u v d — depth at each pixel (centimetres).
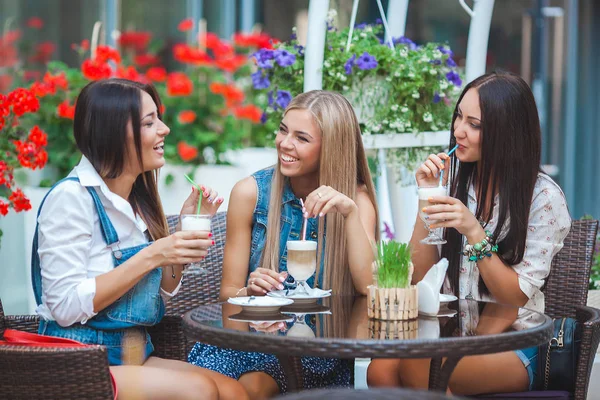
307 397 106
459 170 318
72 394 235
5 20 667
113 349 279
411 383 274
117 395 255
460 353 218
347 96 394
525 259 301
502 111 296
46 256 269
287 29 872
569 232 336
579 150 852
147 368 263
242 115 688
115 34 761
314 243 290
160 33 812
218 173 611
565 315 332
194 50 682
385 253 257
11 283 491
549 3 841
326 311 272
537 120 300
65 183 273
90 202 276
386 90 395
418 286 266
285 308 277
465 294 314
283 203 323
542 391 276
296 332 234
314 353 217
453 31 829
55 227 269
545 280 311
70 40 728
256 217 323
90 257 277
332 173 314
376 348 214
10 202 420
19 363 234
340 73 389
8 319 298
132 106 278
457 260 313
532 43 847
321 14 387
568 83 847
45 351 232
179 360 310
